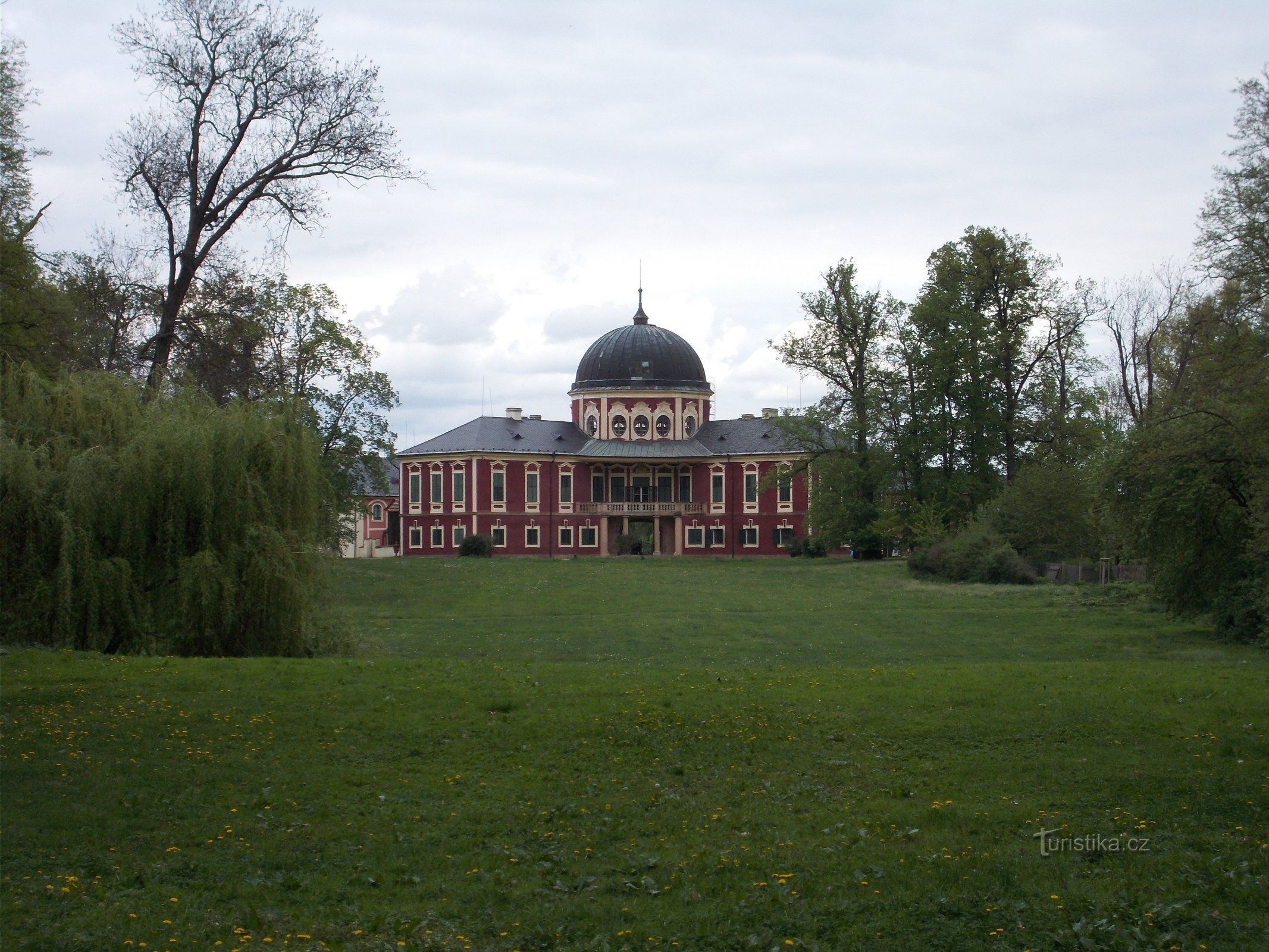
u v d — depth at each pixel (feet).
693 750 64.28
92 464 100.89
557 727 68.80
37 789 54.90
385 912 41.14
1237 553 135.44
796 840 49.06
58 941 37.11
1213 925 38.42
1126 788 55.72
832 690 81.20
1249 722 69.51
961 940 38.06
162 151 136.87
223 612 101.55
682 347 382.83
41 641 97.96
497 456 357.00
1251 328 126.21
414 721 69.67
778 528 361.10
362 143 140.67
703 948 38.14
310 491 112.27
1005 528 231.50
